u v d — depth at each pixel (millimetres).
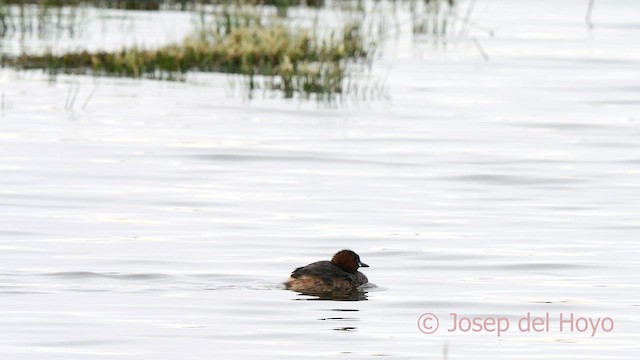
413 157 24219
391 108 29109
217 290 15117
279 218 19328
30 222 18703
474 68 35188
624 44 40250
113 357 12648
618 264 16891
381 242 17953
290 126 26875
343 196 20969
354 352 12984
